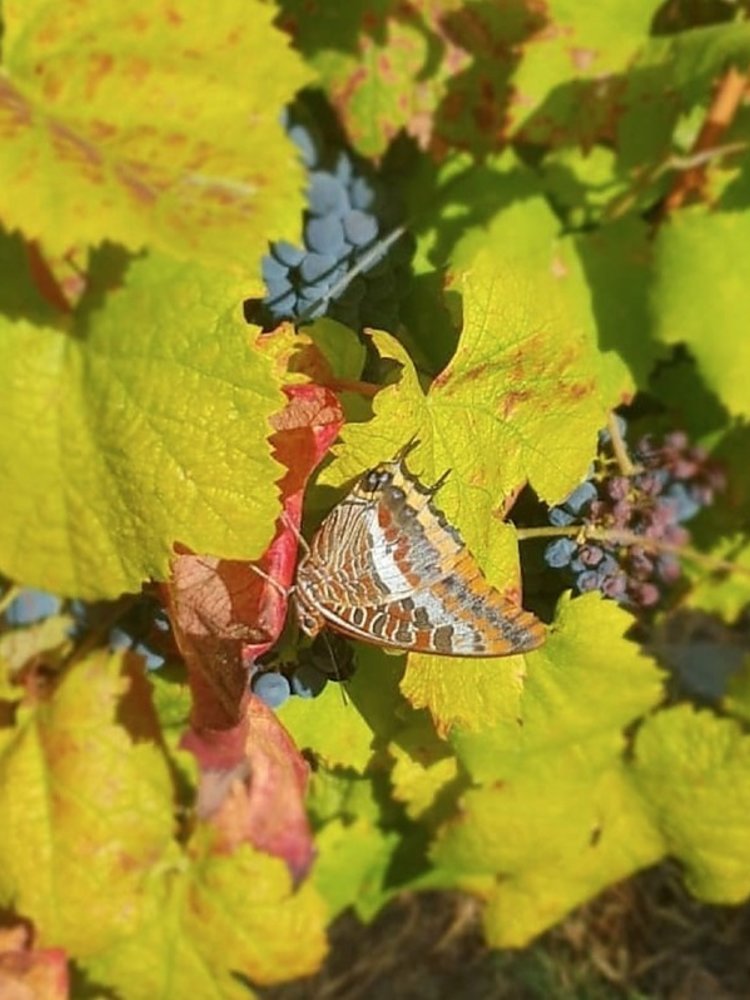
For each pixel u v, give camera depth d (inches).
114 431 8.7
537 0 11.9
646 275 12.5
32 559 8.9
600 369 12.4
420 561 8.4
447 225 12.3
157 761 11.3
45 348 8.7
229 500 8.5
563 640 11.5
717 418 13.9
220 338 8.5
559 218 12.7
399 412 9.1
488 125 12.2
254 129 7.7
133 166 7.5
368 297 11.4
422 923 20.3
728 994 20.3
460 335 9.9
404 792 12.9
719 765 13.7
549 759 13.1
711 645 17.1
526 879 14.3
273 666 9.6
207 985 12.6
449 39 11.9
